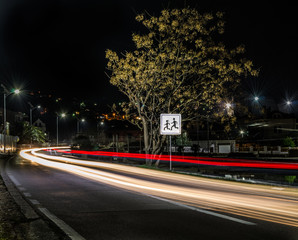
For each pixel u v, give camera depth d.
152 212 7.68
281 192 11.41
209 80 25.31
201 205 8.59
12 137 60.12
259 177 20.72
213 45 24.20
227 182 14.15
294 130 63.06
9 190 11.38
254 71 23.36
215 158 42.81
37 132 92.62
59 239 5.38
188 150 53.16
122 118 27.83
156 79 25.11
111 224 6.49
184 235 5.69
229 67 23.53
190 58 24.17
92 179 15.34
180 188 12.16
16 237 5.41
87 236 5.61
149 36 23.80
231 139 60.38
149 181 14.55
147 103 26.34
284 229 6.08
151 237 5.57
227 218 7.03
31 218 6.90
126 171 19.84
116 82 24.78
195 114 26.45
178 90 25.52
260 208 8.18
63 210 7.91
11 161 32.00
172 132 20.67
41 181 14.41
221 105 25.30
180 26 23.92
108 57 23.86
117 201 9.20
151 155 26.38
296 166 31.58
